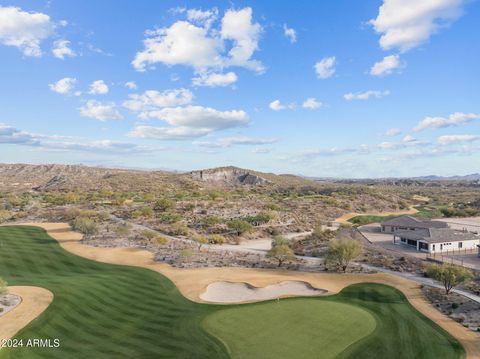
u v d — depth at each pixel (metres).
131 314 42.59
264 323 39.75
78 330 37.75
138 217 121.06
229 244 95.50
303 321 40.22
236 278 57.94
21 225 101.31
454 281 50.06
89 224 88.44
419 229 95.25
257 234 109.00
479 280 57.66
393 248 87.88
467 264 69.88
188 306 45.75
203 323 39.91
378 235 106.38
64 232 92.38
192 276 58.59
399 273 62.78
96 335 36.97
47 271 60.03
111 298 46.94
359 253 63.66
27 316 39.50
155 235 88.00
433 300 48.91
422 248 84.69
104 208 135.75
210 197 168.50
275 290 53.00
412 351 34.47
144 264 65.88
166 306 45.56
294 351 33.41
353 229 117.38
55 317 39.59
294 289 53.88
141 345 35.06
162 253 74.62
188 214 128.00
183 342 35.53
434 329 39.69
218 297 49.69
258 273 62.06
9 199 152.00
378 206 169.00
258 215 122.50
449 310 45.38
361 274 61.25
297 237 105.50
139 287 52.44
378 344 35.41
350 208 160.50
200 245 83.94
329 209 154.38
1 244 77.12
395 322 41.34
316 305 45.47
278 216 130.88
